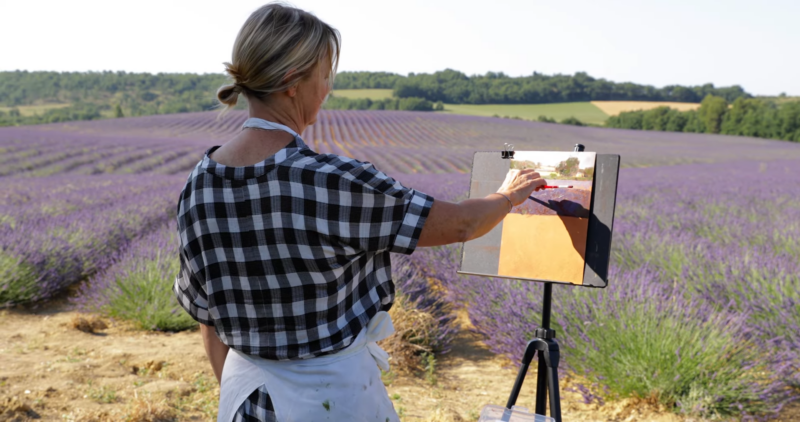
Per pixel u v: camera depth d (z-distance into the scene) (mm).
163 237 5348
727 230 5895
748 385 2615
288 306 920
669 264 4453
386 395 1073
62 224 5887
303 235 873
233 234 913
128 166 22406
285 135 944
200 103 86438
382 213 881
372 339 1010
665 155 35875
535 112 82062
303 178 870
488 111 83062
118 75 102875
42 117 79875
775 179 16828
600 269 1541
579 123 72312
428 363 3404
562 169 1607
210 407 2646
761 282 3619
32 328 3826
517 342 3227
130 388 2809
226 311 971
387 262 1036
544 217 1627
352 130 45906
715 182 15172
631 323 2887
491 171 1696
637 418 2650
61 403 2559
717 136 58000
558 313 3271
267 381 966
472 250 1740
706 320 3102
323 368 950
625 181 15297
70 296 4867
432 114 59250
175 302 3930
